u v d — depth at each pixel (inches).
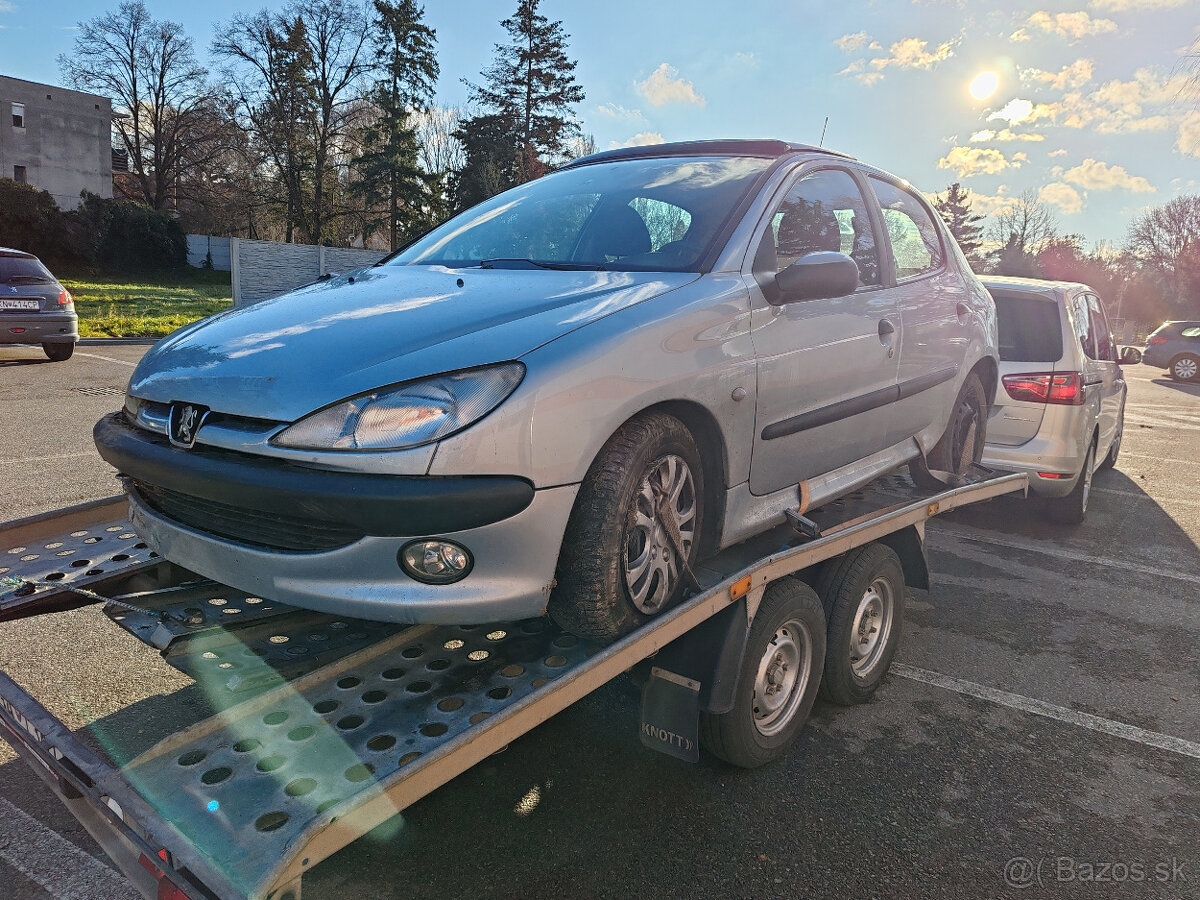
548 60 1593.3
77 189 2014.0
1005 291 231.6
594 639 84.9
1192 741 125.3
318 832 56.1
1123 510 274.4
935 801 106.4
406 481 71.3
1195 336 860.0
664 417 87.2
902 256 145.6
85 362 465.7
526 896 85.1
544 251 114.0
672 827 97.6
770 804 103.4
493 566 75.4
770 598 105.0
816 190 124.0
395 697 75.0
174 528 86.3
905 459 143.8
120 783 62.3
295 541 77.9
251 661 82.4
